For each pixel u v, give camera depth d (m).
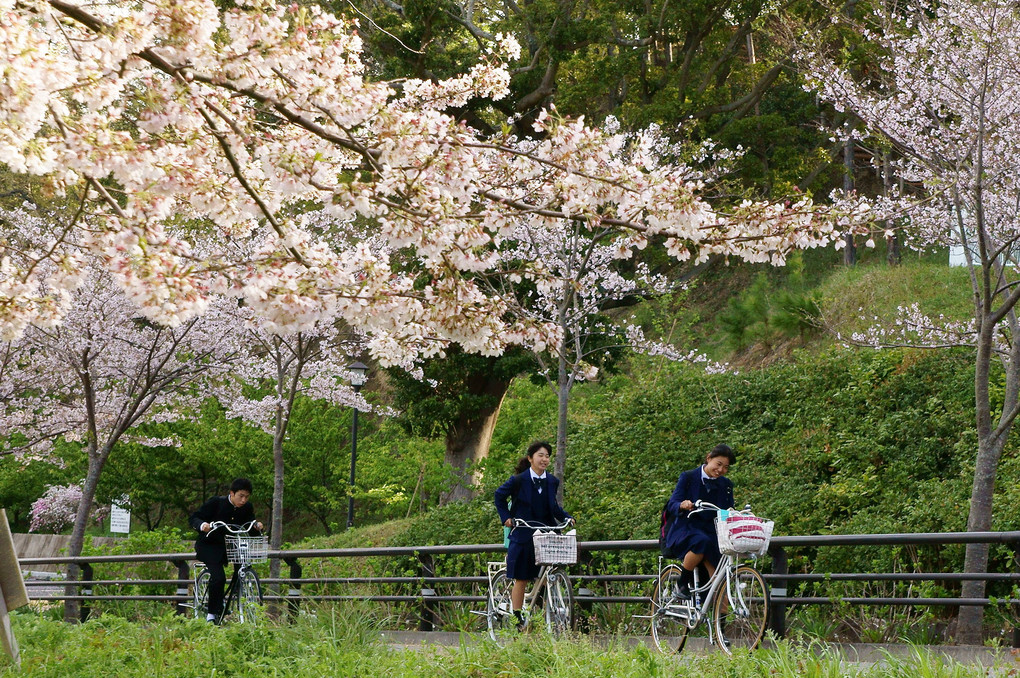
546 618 9.64
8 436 23.66
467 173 6.62
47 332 19.66
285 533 41.50
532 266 7.96
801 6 23.12
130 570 19.02
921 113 14.55
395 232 6.66
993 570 11.50
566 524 9.85
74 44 5.95
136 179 6.32
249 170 7.25
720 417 18.91
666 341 24.89
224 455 36.66
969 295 21.50
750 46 32.31
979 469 10.55
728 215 6.94
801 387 18.52
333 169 7.18
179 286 6.00
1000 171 12.54
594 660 7.36
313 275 6.61
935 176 12.56
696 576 9.07
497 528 17.44
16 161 5.39
